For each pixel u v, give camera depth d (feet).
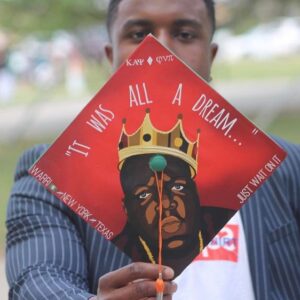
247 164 5.79
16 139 44.98
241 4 39.93
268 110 46.57
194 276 6.49
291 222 6.85
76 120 5.72
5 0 35.73
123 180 5.74
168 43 6.93
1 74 73.67
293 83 53.11
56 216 6.67
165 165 5.68
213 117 5.73
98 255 6.55
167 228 5.74
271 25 44.88
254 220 6.69
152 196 5.72
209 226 5.78
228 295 6.47
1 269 20.29
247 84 71.10
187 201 5.76
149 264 5.48
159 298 5.37
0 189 29.78
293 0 41.22
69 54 73.31
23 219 6.70
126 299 5.40
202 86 5.68
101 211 5.76
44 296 5.97
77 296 5.83
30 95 76.33
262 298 6.48
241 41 97.55
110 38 7.53
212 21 7.41
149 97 5.69
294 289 6.73
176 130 5.72
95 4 36.01
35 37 38.22
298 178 7.04
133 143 5.71
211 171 5.77
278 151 5.75
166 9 6.93
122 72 5.66
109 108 5.70
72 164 5.74
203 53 7.09
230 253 6.57
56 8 35.70
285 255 6.73
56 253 6.40
